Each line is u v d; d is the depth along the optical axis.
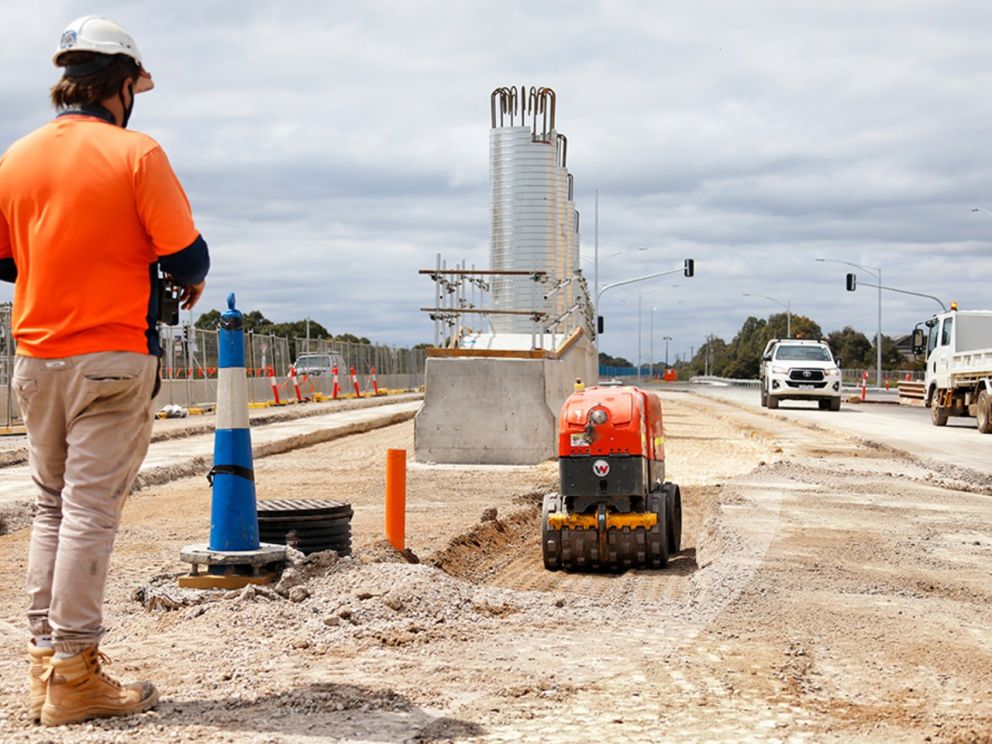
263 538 8.59
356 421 34.44
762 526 12.16
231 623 6.75
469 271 24.08
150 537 11.82
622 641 6.60
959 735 4.89
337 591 7.43
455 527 13.16
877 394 76.56
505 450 21.70
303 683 5.43
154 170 4.75
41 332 4.71
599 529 11.02
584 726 4.82
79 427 4.76
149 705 4.97
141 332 4.85
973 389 33.06
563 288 30.78
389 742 4.54
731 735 4.76
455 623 6.99
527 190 32.38
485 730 4.73
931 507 14.73
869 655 6.39
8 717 4.88
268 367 48.53
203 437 28.19
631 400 11.32
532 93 32.47
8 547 11.45
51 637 4.82
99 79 4.91
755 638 6.75
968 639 6.88
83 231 4.68
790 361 47.56
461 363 21.97
